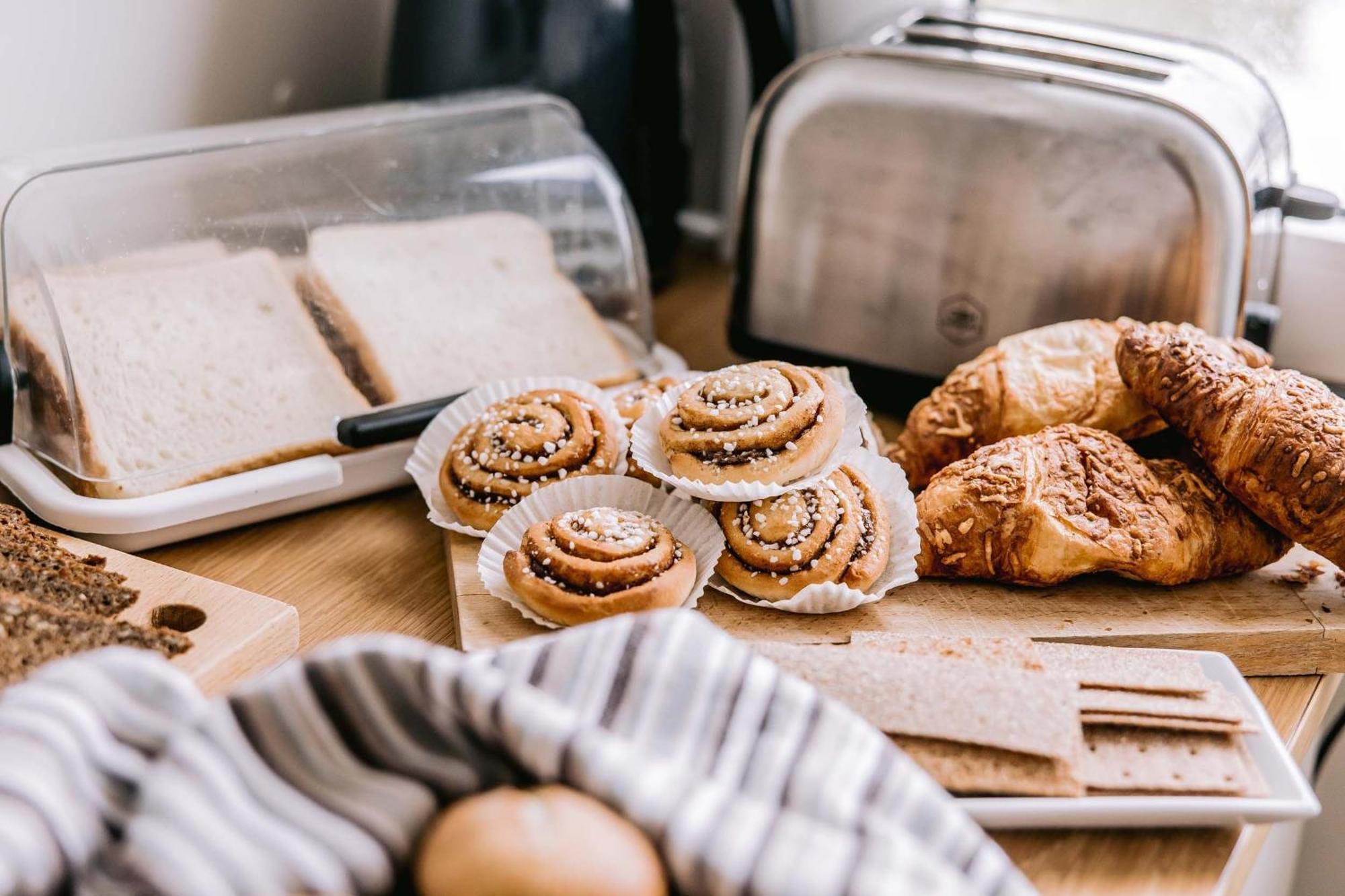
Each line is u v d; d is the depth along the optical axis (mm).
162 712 513
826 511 735
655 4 1122
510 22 1057
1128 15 1130
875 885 459
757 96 1121
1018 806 564
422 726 509
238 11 1111
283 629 688
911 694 602
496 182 1006
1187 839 583
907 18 1053
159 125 1071
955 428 838
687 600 721
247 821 471
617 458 812
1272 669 735
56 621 643
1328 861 1090
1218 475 745
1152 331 791
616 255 1015
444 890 445
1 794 460
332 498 865
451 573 782
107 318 817
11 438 850
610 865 443
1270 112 942
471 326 946
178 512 786
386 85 1139
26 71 948
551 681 560
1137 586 769
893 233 939
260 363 859
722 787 491
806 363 1019
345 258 924
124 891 453
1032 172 876
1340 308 1052
